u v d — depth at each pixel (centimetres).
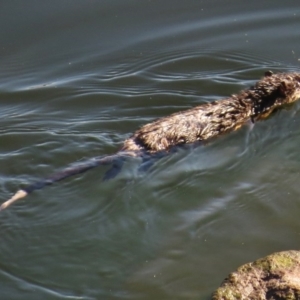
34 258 2481
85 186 2819
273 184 2884
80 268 2441
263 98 3444
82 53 3975
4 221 2645
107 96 3575
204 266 2461
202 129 3166
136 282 2386
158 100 3547
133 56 3947
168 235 2606
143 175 2889
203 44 4075
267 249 2545
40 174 2948
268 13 4359
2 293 2325
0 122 3309
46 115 3400
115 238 2578
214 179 2916
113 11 4331
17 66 3859
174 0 4459
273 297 2153
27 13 4256
